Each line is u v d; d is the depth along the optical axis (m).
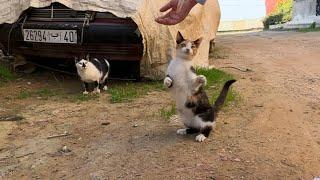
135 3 2.32
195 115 1.62
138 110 2.03
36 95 2.35
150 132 1.73
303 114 1.96
